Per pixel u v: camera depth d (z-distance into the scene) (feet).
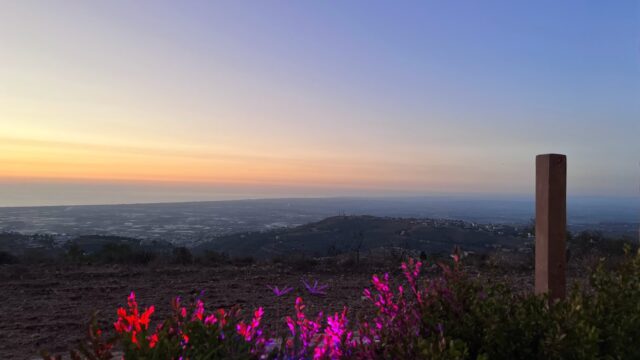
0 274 27.27
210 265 33.04
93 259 35.27
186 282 26.63
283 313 19.66
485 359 6.58
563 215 11.36
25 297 22.35
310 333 7.91
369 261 34.86
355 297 23.29
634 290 9.29
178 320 7.29
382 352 7.95
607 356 7.62
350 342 8.11
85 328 17.40
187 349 6.57
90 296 22.75
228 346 6.88
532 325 8.14
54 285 25.04
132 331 6.60
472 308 8.55
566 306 8.44
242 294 23.72
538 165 11.67
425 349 6.61
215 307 20.81
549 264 11.21
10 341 15.85
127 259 35.12
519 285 25.17
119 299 22.24
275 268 31.78
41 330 17.13
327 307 21.01
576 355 7.33
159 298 22.52
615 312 8.63
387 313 8.71
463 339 8.21
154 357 6.09
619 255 33.14
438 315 8.61
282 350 7.51
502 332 7.92
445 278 9.59
